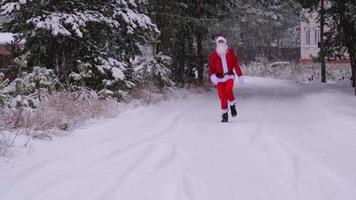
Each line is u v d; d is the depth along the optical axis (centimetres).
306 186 568
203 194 536
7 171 578
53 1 1304
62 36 1285
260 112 1287
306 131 946
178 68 2073
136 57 1802
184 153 741
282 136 880
